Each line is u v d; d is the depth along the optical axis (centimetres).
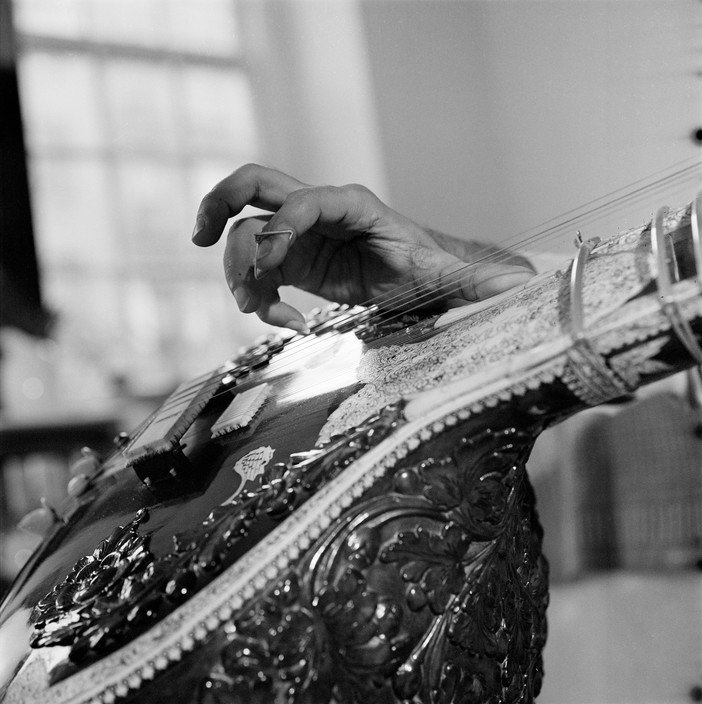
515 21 109
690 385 78
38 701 40
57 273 300
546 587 53
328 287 69
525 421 41
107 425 217
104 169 307
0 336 255
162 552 43
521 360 39
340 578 39
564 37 96
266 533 40
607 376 38
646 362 38
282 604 39
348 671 39
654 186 54
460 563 41
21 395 254
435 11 153
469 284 57
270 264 57
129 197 309
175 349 308
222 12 308
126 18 308
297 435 46
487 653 42
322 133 239
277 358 62
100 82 306
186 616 39
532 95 106
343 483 40
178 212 313
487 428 41
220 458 50
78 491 64
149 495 52
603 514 84
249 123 304
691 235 40
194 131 312
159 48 311
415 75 170
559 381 39
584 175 95
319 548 39
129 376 285
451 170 146
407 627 40
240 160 311
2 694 43
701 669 82
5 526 196
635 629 84
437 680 40
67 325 272
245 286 63
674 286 37
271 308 64
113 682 39
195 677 38
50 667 42
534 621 50
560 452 84
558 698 87
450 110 144
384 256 64
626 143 86
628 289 39
